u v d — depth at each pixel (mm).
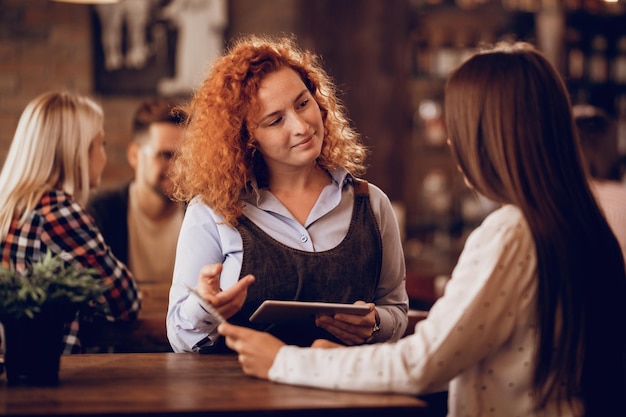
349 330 2393
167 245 4129
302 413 1838
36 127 3020
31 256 2922
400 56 6582
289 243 2500
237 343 2123
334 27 6473
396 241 2660
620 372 1970
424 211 7203
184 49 6457
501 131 1941
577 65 7539
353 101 6531
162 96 6465
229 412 1815
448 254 7074
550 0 7336
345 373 1960
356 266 2512
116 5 6395
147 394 1939
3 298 1987
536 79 1952
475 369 1966
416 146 7199
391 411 1862
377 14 6512
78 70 6391
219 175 2490
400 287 2680
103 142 3229
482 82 1965
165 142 4008
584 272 1898
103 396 1920
